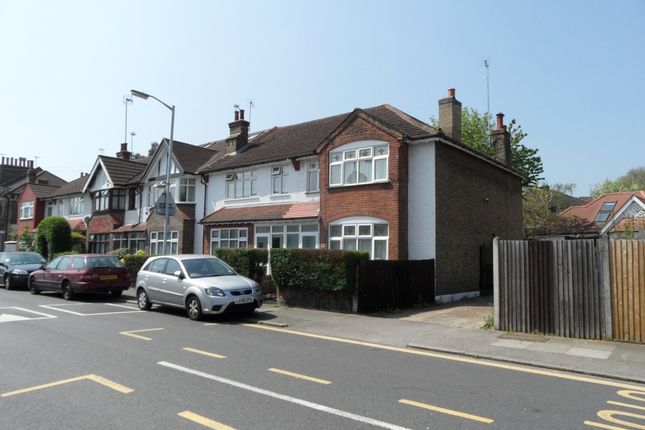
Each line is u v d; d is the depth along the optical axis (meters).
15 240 42.59
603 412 5.33
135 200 31.78
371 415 5.16
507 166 22.75
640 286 9.20
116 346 8.72
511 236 23.58
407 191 17.48
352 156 18.34
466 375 6.95
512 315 10.53
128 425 4.84
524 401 5.70
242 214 22.72
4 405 5.48
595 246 9.70
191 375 6.75
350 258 13.24
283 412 5.24
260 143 25.73
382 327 11.16
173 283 12.95
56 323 11.36
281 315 12.86
